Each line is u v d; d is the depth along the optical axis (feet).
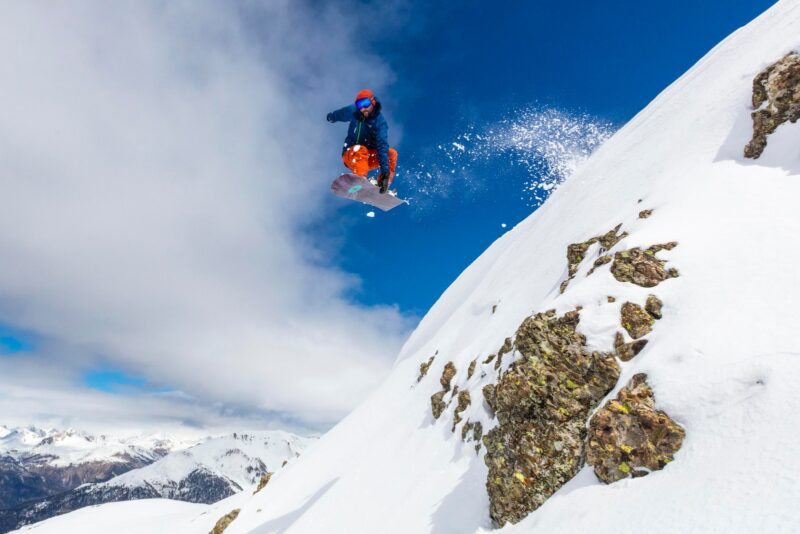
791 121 29.96
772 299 19.47
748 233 24.18
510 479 25.04
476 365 43.91
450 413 41.75
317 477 62.23
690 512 13.65
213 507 129.29
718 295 21.57
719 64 47.98
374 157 33.01
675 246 26.73
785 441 13.66
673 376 19.44
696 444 16.71
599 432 20.38
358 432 66.74
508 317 46.24
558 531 18.07
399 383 72.38
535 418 26.12
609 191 47.16
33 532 224.53
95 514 239.09
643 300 25.12
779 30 39.63
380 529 33.22
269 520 58.59
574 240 45.21
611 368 24.17
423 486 34.17
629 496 17.03
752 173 29.01
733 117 35.40
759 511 11.96
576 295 28.91
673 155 39.47
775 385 15.98
